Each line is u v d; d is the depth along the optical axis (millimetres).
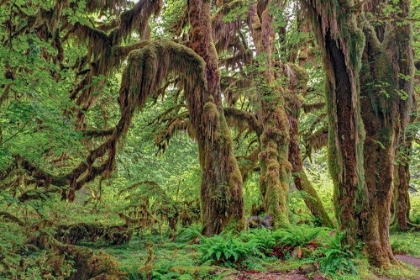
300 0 6617
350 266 6348
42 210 6645
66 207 9086
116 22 11094
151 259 7031
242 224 8672
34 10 7242
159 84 8719
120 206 10766
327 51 6824
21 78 6062
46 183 7824
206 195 9078
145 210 10445
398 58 7141
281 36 12320
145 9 10289
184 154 16469
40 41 6113
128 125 8445
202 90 9305
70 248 7000
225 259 6938
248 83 13742
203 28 9891
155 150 14922
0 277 5934
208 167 9164
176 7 12617
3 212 6988
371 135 7117
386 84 6965
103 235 10266
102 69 9664
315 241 7867
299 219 13195
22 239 6645
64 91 7898
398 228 15586
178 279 5945
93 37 9617
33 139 6660
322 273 6281
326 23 6445
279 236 8023
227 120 12188
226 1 13398
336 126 6957
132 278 6309
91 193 11484
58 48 9000
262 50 12102
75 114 8859
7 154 6070
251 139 15320
